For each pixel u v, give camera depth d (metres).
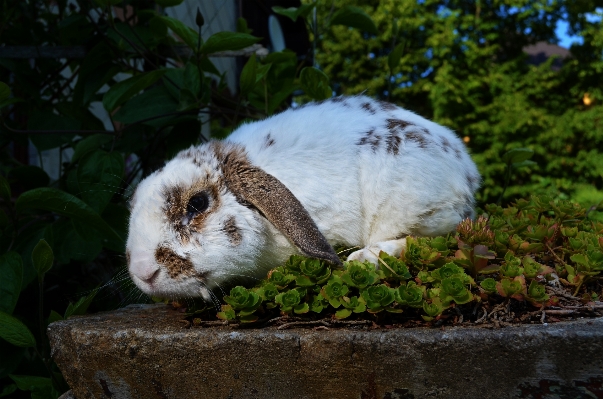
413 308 0.58
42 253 0.67
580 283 0.62
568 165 3.18
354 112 0.73
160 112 0.91
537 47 5.77
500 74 3.48
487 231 0.66
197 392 0.56
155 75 0.85
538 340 0.51
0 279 0.70
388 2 4.58
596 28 3.67
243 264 0.64
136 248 0.63
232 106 1.16
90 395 0.59
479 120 3.50
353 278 0.58
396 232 0.70
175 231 0.63
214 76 1.73
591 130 3.18
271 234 0.66
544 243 0.71
